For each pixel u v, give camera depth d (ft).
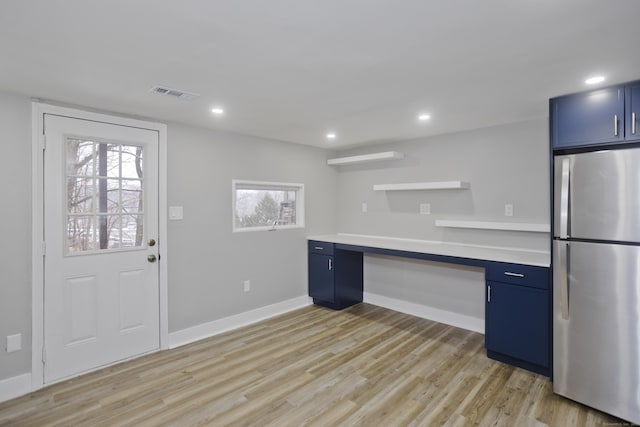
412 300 13.20
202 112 9.36
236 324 11.96
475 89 7.55
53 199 8.30
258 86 7.34
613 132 7.16
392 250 11.46
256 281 12.60
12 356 7.77
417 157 12.96
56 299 8.35
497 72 6.58
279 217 13.70
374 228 14.43
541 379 8.35
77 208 8.69
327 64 6.23
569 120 7.75
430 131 11.75
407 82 7.11
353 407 7.29
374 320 12.55
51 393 7.85
